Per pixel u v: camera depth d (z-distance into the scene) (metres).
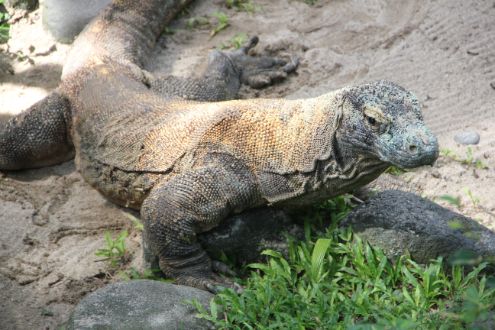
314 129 18.41
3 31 28.66
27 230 21.38
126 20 27.11
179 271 19.27
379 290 18.06
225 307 17.45
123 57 25.59
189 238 19.00
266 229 19.62
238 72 26.70
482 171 22.97
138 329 16.59
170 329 16.69
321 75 26.66
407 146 16.80
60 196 22.64
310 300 17.84
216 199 19.00
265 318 17.19
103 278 19.98
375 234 19.16
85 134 22.14
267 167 18.98
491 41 27.61
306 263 18.72
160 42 28.48
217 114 19.69
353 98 17.73
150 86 24.22
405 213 19.22
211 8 30.02
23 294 19.47
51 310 19.06
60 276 19.98
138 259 20.45
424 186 22.42
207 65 26.23
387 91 17.59
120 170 20.97
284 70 26.66
